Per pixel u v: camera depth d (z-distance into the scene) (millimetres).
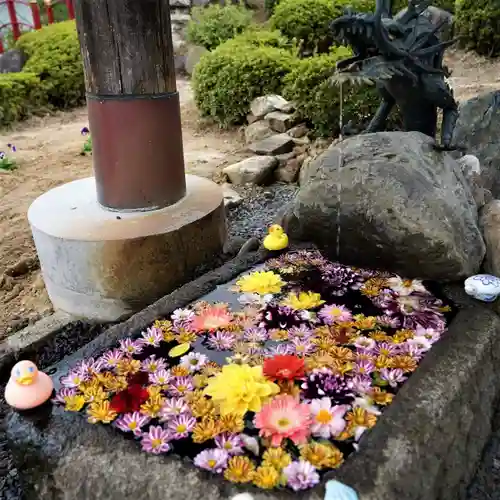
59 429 1627
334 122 5156
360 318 2139
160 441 1553
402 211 2277
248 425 1600
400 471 1423
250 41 7207
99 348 2029
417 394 1675
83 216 2850
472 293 2205
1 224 4109
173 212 2881
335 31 2352
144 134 2715
